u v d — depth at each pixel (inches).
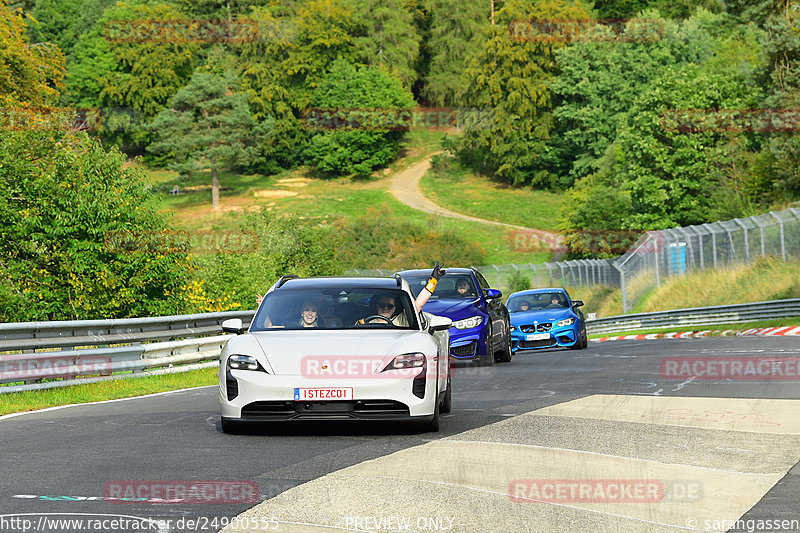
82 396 1353.3
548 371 1632.6
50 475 696.4
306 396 877.8
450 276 1897.1
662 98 6318.9
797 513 567.2
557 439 846.5
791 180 5108.3
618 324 4323.3
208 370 1845.5
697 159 6220.5
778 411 1008.9
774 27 5472.4
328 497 606.9
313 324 990.4
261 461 749.9
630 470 701.3
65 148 2709.2
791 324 3014.3
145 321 1686.8
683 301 4156.0
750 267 3996.1
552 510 572.4
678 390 1232.2
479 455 767.1
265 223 4800.7
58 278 2588.6
